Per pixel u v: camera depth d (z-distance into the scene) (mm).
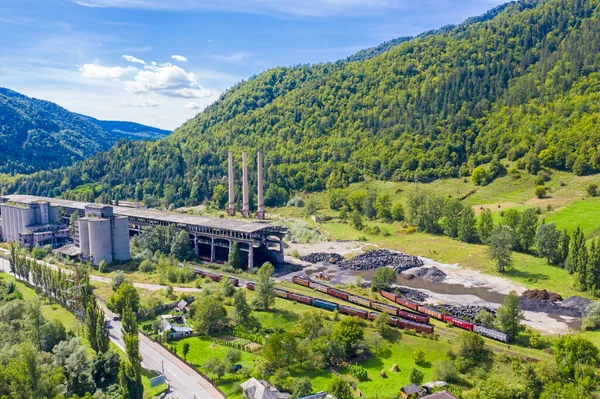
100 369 96625
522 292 159375
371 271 193250
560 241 180500
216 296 148000
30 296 152500
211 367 102500
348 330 113375
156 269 188250
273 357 104875
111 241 197375
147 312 134875
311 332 118312
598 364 98625
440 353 111625
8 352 97312
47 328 111125
